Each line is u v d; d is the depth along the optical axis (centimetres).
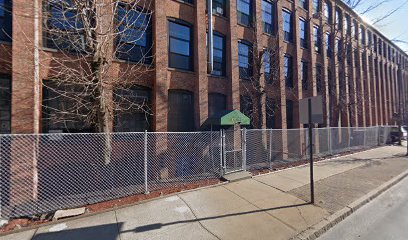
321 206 602
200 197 642
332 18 2027
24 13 685
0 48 694
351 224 532
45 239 430
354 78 2261
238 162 1055
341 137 1681
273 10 1541
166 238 438
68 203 580
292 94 1627
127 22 700
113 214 531
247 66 1392
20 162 629
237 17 1349
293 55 1652
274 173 924
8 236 439
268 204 606
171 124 1066
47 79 755
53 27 662
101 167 721
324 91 1878
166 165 923
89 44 630
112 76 814
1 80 709
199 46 1121
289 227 490
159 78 980
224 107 1262
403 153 1612
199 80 1110
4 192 602
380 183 832
